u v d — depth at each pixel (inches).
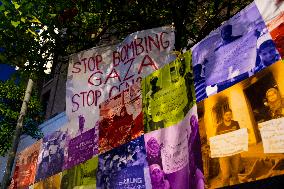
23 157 194.2
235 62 82.8
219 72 87.0
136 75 128.6
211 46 92.6
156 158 104.2
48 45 167.0
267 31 76.6
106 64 142.1
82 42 172.9
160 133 105.7
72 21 163.0
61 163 153.1
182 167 93.3
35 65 168.4
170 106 104.9
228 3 162.4
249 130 73.6
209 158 81.5
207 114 86.3
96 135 135.5
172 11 162.1
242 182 71.5
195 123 90.0
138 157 111.8
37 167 173.6
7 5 155.1
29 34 163.2
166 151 101.1
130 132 119.4
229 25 88.3
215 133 82.2
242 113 76.5
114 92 134.1
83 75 147.2
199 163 85.2
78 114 144.4
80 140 142.9
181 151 95.1
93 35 188.7
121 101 129.1
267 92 71.9
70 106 146.7
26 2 152.9
